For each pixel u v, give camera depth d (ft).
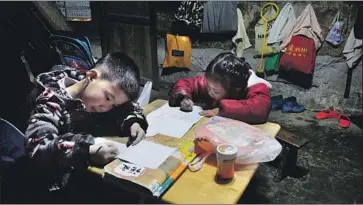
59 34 8.33
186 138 5.21
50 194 6.69
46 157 4.56
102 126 5.52
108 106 5.24
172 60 13.60
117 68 5.14
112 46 15.20
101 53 15.72
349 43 11.05
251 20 12.23
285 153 7.81
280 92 13.00
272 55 12.32
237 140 4.84
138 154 4.65
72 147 4.47
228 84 6.09
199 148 4.85
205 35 13.01
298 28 11.41
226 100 5.97
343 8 10.80
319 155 9.39
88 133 5.33
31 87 6.30
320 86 12.21
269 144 4.75
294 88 12.67
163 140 5.11
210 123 5.40
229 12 11.92
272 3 11.62
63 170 5.19
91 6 14.66
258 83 6.68
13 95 6.96
